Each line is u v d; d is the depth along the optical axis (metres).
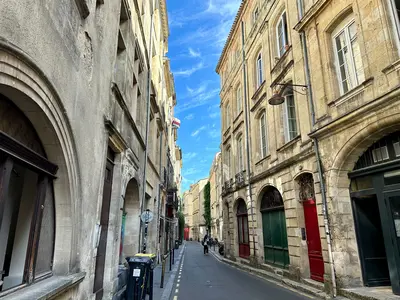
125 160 8.08
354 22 8.56
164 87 22.42
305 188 10.43
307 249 10.20
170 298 8.36
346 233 8.09
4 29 2.50
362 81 8.12
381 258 7.96
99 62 5.70
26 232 3.69
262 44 15.41
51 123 3.64
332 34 9.56
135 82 10.16
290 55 11.84
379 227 8.17
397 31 7.00
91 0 5.12
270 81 13.91
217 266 17.16
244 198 16.94
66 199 4.36
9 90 2.93
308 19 10.23
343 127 8.09
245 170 17.20
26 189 3.81
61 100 3.79
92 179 5.41
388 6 7.25
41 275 3.92
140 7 10.66
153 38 15.44
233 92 21.08
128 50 8.45
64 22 3.89
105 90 6.19
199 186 73.56
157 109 15.84
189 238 81.62
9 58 2.65
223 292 9.15
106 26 6.15
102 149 6.07
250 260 15.23
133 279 6.52
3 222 3.48
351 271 7.86
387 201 7.18
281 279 10.76
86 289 5.08
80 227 4.74
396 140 7.16
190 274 13.54
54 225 4.38
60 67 3.79
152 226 15.96
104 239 6.78
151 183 15.11
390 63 6.91
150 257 6.99
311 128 9.79
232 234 19.36
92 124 5.32
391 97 6.59
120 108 7.60
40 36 3.18
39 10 3.14
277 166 12.12
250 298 8.22
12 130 3.33
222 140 24.09
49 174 4.02
